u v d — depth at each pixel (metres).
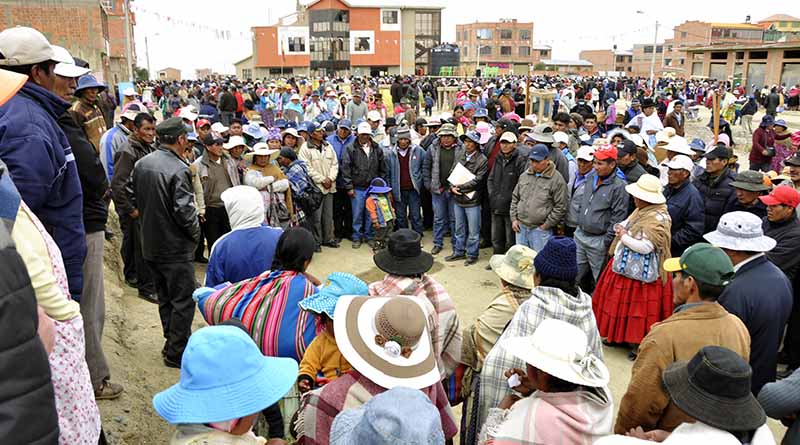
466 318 6.70
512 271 3.60
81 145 3.60
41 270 2.01
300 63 67.75
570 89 30.59
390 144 10.53
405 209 9.75
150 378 4.89
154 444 4.00
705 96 39.59
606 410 2.49
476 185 8.35
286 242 3.52
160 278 5.10
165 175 4.74
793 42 46.28
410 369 2.61
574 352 2.49
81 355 2.21
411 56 68.94
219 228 7.70
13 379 1.30
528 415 2.46
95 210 3.82
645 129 11.53
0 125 2.78
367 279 7.94
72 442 2.14
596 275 6.59
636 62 121.38
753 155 12.10
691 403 2.16
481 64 113.19
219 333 2.12
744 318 3.82
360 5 66.56
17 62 2.95
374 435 1.79
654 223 5.51
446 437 3.07
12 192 1.98
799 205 5.68
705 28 103.56
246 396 2.05
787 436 3.07
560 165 7.90
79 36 24.42
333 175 8.98
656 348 3.01
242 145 7.73
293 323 3.38
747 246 3.81
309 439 2.70
